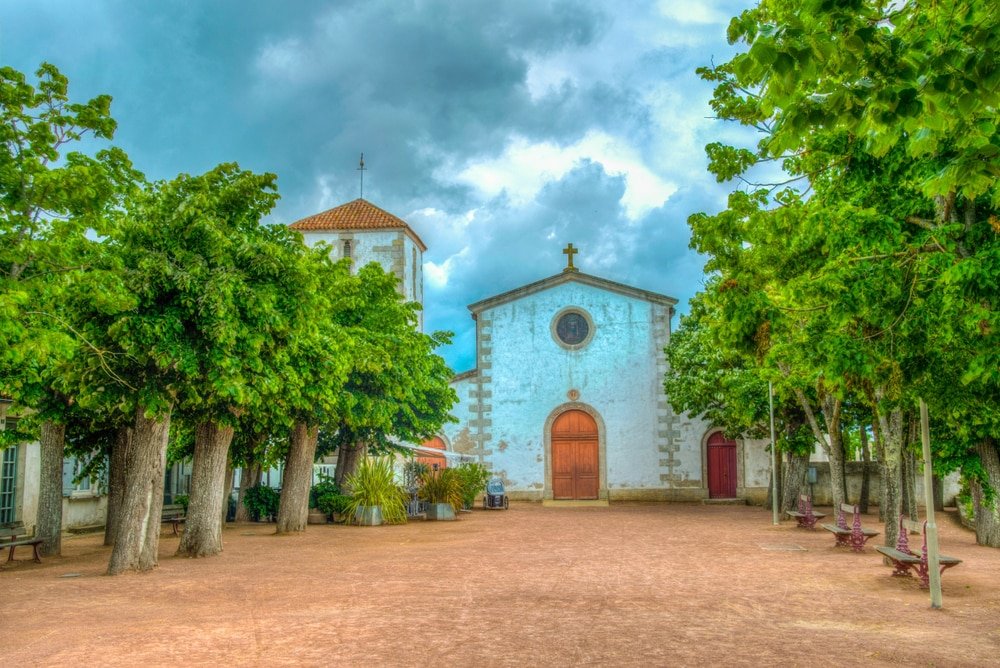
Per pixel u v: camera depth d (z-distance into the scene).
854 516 16.45
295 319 14.05
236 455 24.00
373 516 24.12
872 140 5.86
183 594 11.19
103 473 24.98
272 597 10.88
